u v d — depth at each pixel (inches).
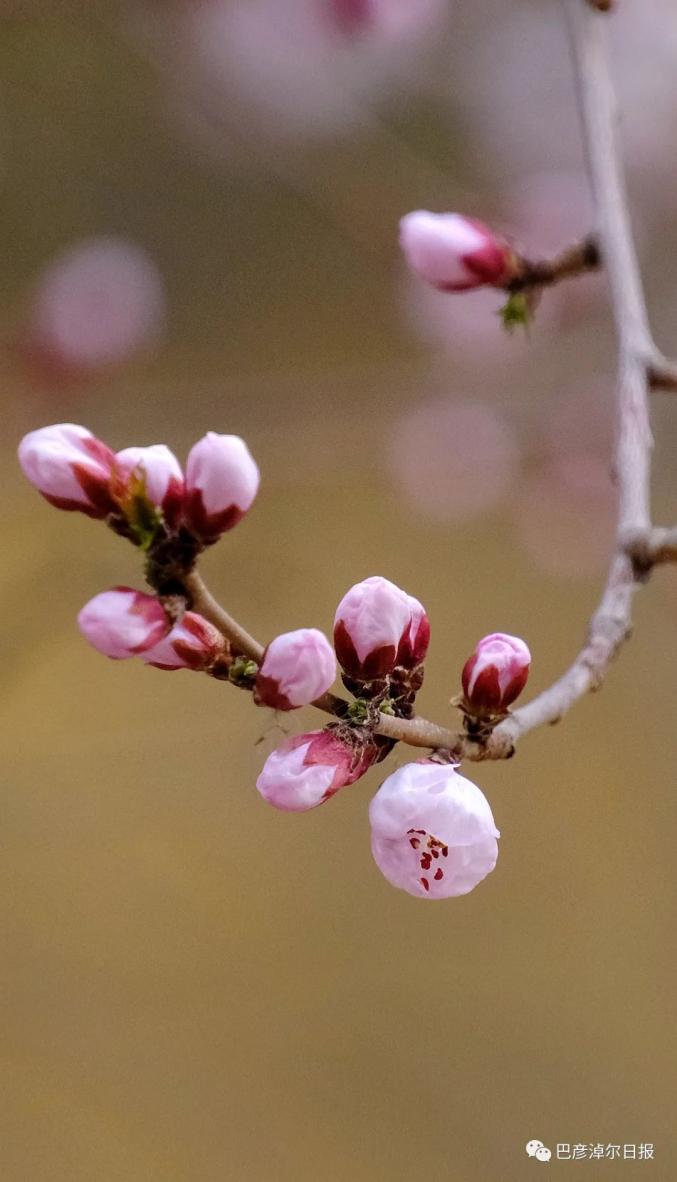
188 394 58.6
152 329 60.1
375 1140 57.2
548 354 58.2
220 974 59.9
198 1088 56.9
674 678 64.6
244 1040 58.7
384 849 32.9
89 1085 55.8
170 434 59.2
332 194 59.9
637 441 35.6
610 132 37.0
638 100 63.8
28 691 63.8
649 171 64.6
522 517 66.2
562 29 68.4
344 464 66.8
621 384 35.9
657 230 64.4
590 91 37.1
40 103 67.2
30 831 48.9
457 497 65.5
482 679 33.2
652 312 63.3
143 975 58.3
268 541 67.3
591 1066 61.6
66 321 58.5
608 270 36.4
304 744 32.9
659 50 63.2
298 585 58.9
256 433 59.9
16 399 58.4
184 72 59.1
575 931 68.1
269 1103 57.4
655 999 65.6
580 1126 58.9
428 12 60.3
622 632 34.3
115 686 64.7
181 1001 57.1
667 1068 62.1
